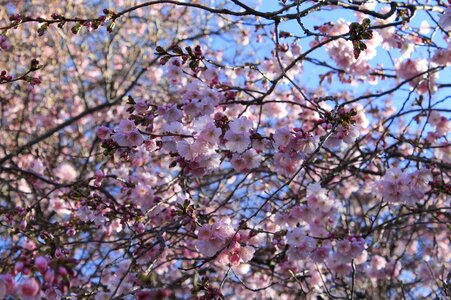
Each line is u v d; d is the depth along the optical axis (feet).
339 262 14.37
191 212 13.78
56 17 13.61
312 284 19.19
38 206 21.81
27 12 31.17
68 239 20.70
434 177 17.06
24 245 16.69
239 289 22.50
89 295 13.47
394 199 15.12
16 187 24.93
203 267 20.42
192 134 13.64
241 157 14.34
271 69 20.56
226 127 14.06
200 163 13.56
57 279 9.27
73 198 16.22
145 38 34.22
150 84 33.83
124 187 17.13
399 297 22.41
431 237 23.45
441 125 20.51
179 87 23.63
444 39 20.02
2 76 13.60
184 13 32.86
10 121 31.48
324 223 15.48
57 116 32.07
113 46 35.24
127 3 32.73
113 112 30.91
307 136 13.71
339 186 23.54
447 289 15.37
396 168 15.20
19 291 9.00
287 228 15.83
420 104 17.75
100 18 13.51
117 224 17.40
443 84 20.35
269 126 23.98
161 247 12.77
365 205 25.43
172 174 25.76
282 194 21.57
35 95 32.12
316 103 16.76
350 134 13.84
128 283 14.55
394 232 24.03
